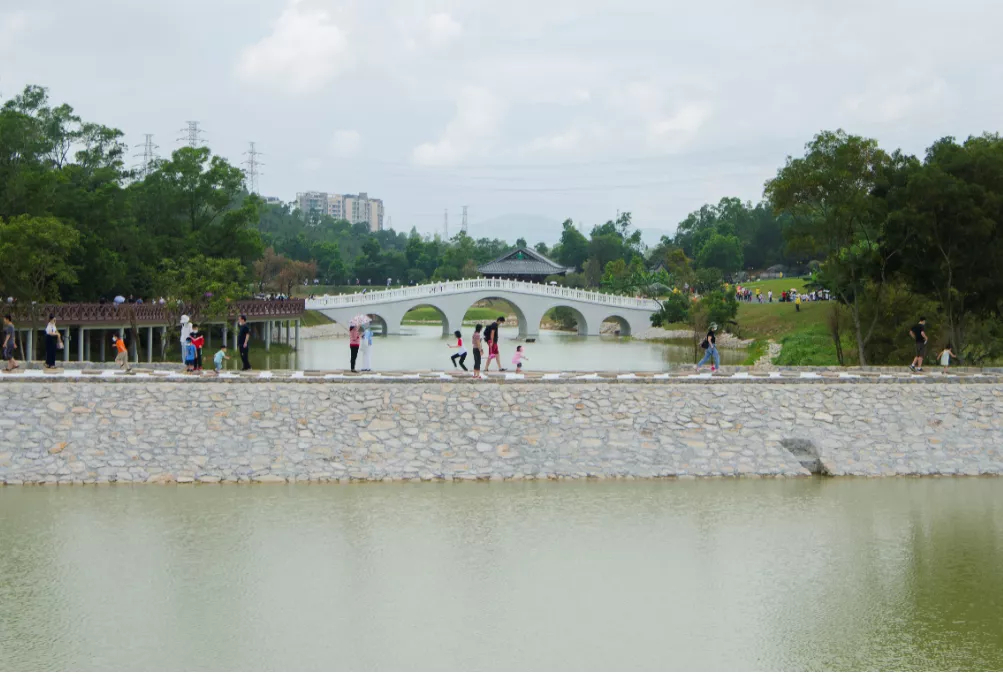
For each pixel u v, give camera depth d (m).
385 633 22.97
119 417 35.41
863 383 39.94
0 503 31.28
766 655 22.16
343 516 30.56
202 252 92.69
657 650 22.34
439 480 34.56
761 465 36.31
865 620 24.05
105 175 83.44
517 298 131.50
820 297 117.00
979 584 26.23
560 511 31.53
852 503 33.12
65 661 21.31
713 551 28.33
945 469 36.97
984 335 61.94
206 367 75.31
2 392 35.62
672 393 38.53
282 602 24.53
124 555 27.20
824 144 62.12
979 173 57.34
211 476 33.91
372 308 125.38
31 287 63.78
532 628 23.36
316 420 36.03
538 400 37.56
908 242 59.25
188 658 21.58
